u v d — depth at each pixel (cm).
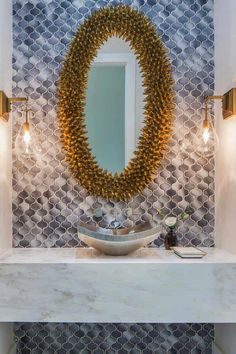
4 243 212
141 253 210
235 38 197
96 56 230
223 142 219
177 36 232
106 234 195
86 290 184
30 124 229
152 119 228
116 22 228
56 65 231
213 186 233
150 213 232
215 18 231
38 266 183
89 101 230
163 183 232
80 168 228
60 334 232
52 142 231
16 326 231
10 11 227
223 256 200
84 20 230
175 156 232
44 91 231
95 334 232
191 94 233
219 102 226
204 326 233
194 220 233
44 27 231
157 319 184
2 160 207
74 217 231
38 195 231
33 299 183
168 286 184
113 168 230
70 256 201
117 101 231
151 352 232
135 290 184
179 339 233
